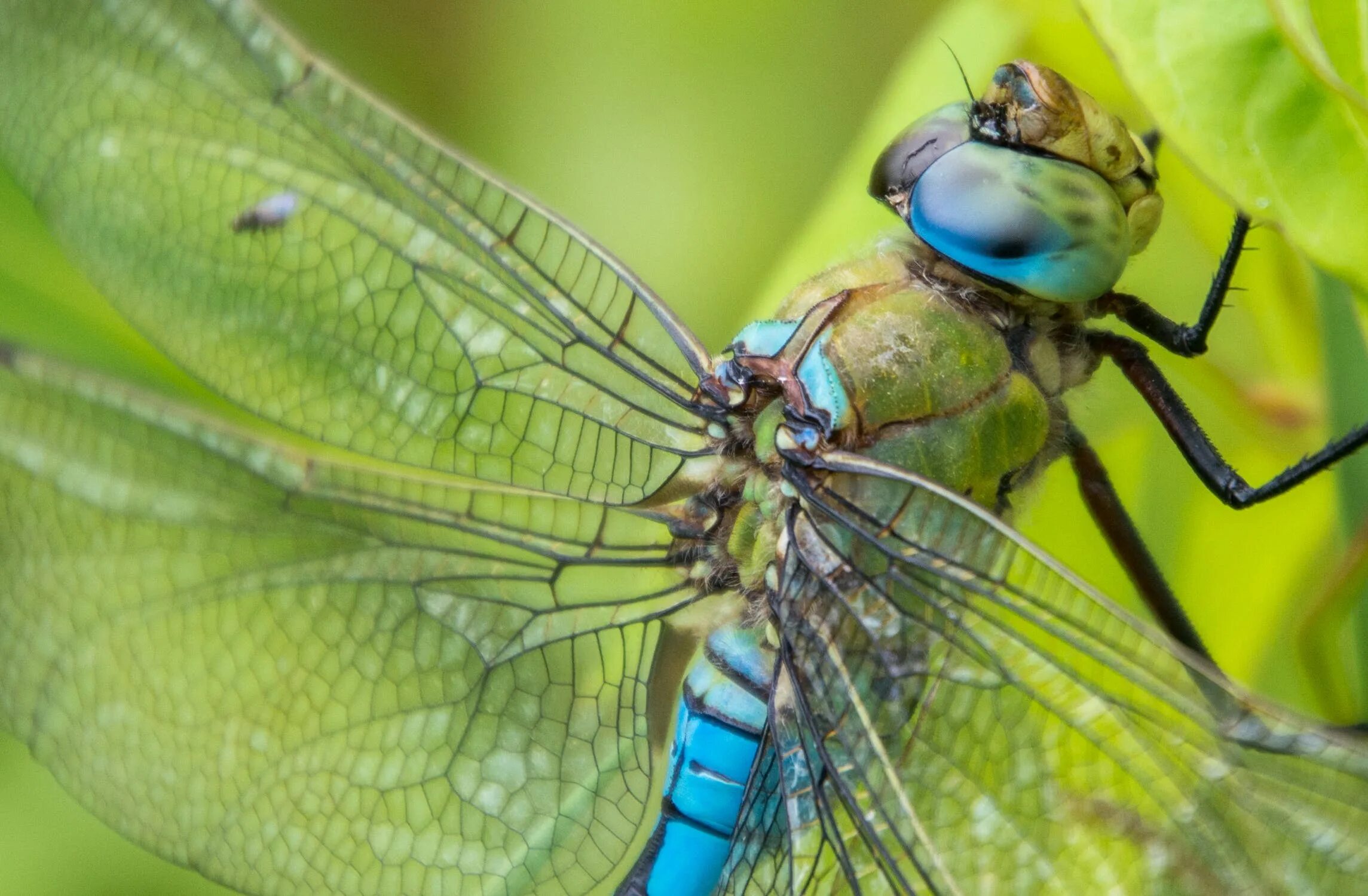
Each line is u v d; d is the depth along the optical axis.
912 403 0.45
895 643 0.45
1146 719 0.45
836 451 0.45
